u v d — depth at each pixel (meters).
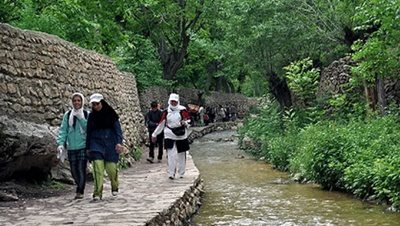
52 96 10.06
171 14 30.69
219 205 10.00
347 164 10.93
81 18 15.41
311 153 12.03
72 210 7.10
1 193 7.84
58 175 9.52
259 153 19.84
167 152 10.80
